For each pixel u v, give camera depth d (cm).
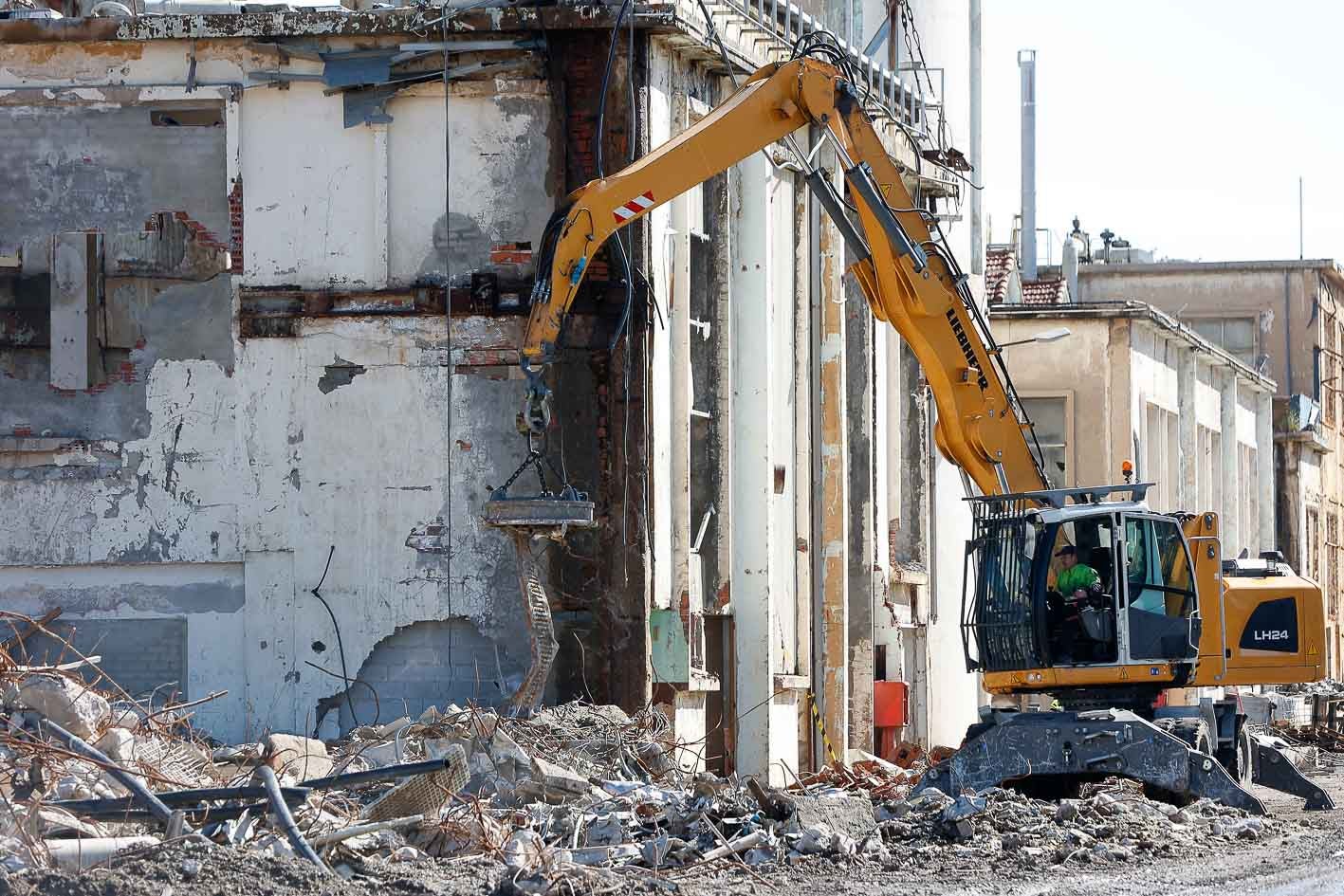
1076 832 2714
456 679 3716
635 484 3666
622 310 3688
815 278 4747
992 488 3644
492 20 3728
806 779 4075
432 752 2888
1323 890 2195
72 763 2334
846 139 3556
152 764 2583
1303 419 10581
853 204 4000
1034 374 7269
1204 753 3316
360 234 3797
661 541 3775
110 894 1802
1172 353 8150
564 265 3269
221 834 2197
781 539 4428
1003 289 7769
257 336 3803
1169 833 2806
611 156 3712
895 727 5009
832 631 4681
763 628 4206
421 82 3778
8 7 4122
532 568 3278
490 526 3206
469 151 3775
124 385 3834
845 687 4684
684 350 3919
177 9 4044
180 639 3788
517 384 3731
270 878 1931
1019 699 5756
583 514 3212
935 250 3628
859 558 4916
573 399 3697
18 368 3856
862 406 4962
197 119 3909
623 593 3656
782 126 3509
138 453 3816
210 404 3812
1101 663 3556
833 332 4762
